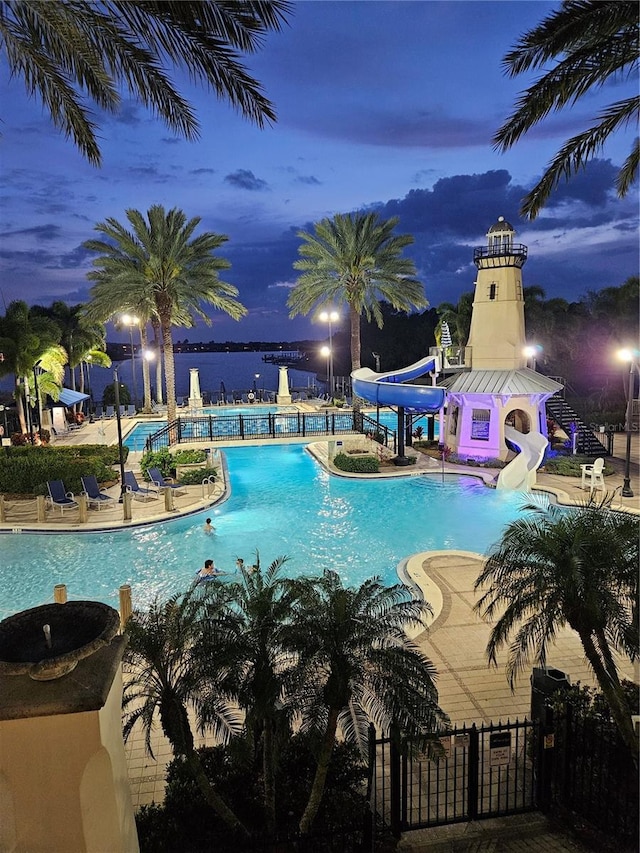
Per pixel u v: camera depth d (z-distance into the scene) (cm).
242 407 4553
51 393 3250
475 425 2609
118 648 412
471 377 2619
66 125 939
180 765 666
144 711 551
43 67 864
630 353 1998
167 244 2873
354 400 4038
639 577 637
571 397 4050
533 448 2367
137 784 698
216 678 546
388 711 538
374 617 602
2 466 2028
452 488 2242
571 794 678
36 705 353
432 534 1731
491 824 647
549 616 668
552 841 620
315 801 569
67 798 366
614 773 649
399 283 3597
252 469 2566
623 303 3722
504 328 2589
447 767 674
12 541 1658
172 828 577
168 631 555
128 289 2859
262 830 591
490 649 724
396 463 2552
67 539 1670
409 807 668
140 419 3956
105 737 376
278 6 677
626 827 621
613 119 1079
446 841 619
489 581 1290
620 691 677
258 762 648
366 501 2083
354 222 3512
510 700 867
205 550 1599
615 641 678
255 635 571
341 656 548
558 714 702
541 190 1191
